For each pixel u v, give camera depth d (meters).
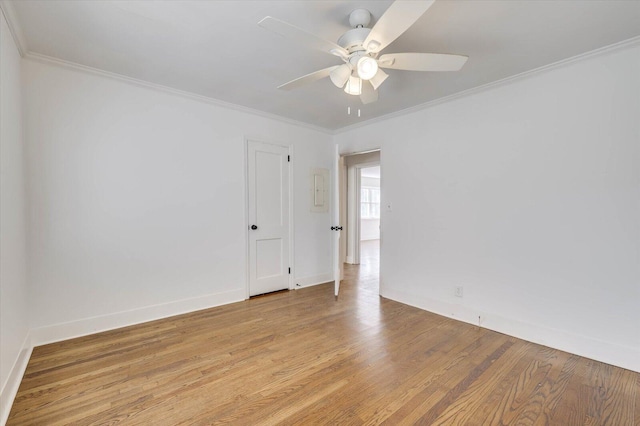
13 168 1.94
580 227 2.28
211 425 1.53
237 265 3.51
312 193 4.29
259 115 3.66
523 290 2.57
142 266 2.84
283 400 1.73
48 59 2.31
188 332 2.64
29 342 2.24
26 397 1.73
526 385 1.89
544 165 2.44
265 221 3.78
